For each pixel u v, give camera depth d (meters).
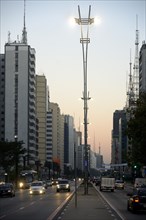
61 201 55.88
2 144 120.88
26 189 115.44
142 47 172.62
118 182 109.81
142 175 136.38
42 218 32.12
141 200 36.72
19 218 32.22
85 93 70.12
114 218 31.34
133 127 74.50
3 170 134.38
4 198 65.50
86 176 72.44
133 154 79.19
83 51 66.81
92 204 48.34
